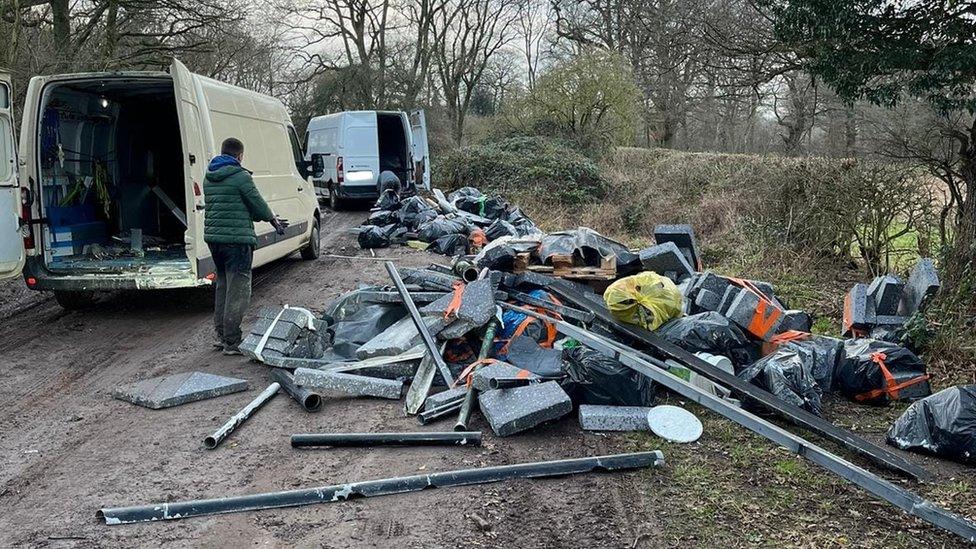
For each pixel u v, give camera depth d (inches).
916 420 188.9
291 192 411.5
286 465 172.6
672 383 197.3
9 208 284.2
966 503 158.9
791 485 163.3
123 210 366.3
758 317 242.1
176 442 184.7
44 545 136.7
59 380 230.4
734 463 174.4
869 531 144.0
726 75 421.1
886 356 221.8
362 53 1186.6
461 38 1272.1
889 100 321.7
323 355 249.3
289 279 399.9
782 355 220.2
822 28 311.9
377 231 518.0
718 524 146.1
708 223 512.7
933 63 299.6
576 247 303.3
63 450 179.0
